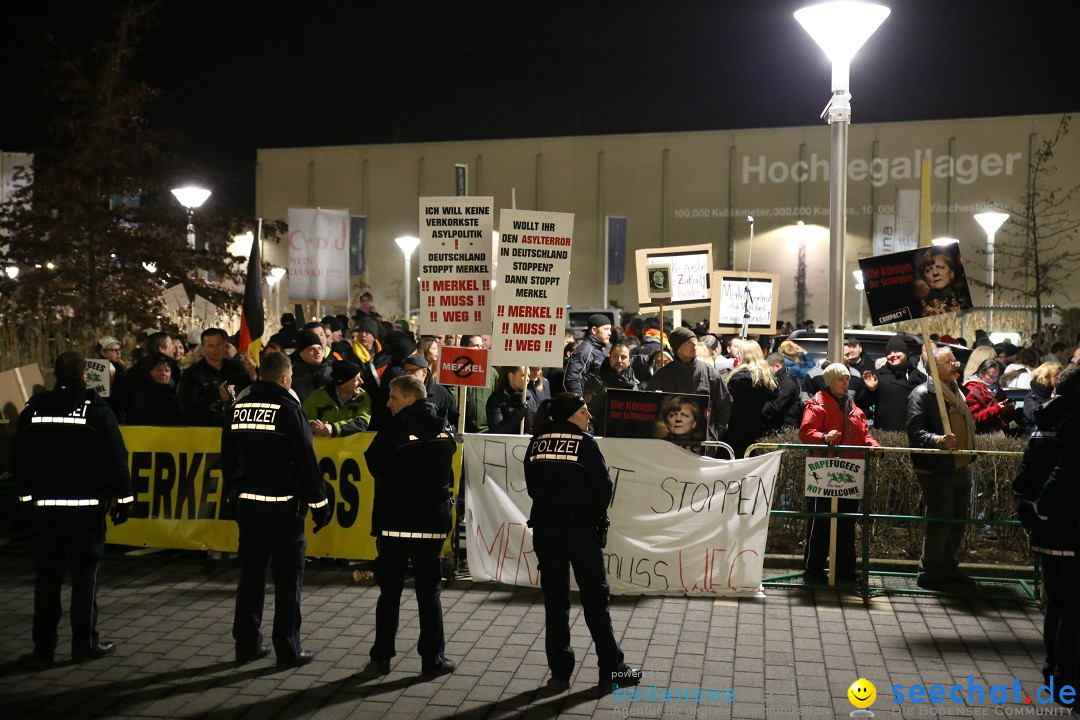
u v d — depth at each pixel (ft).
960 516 25.26
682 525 24.67
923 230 27.55
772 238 118.21
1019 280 107.65
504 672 19.39
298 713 17.34
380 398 28.76
